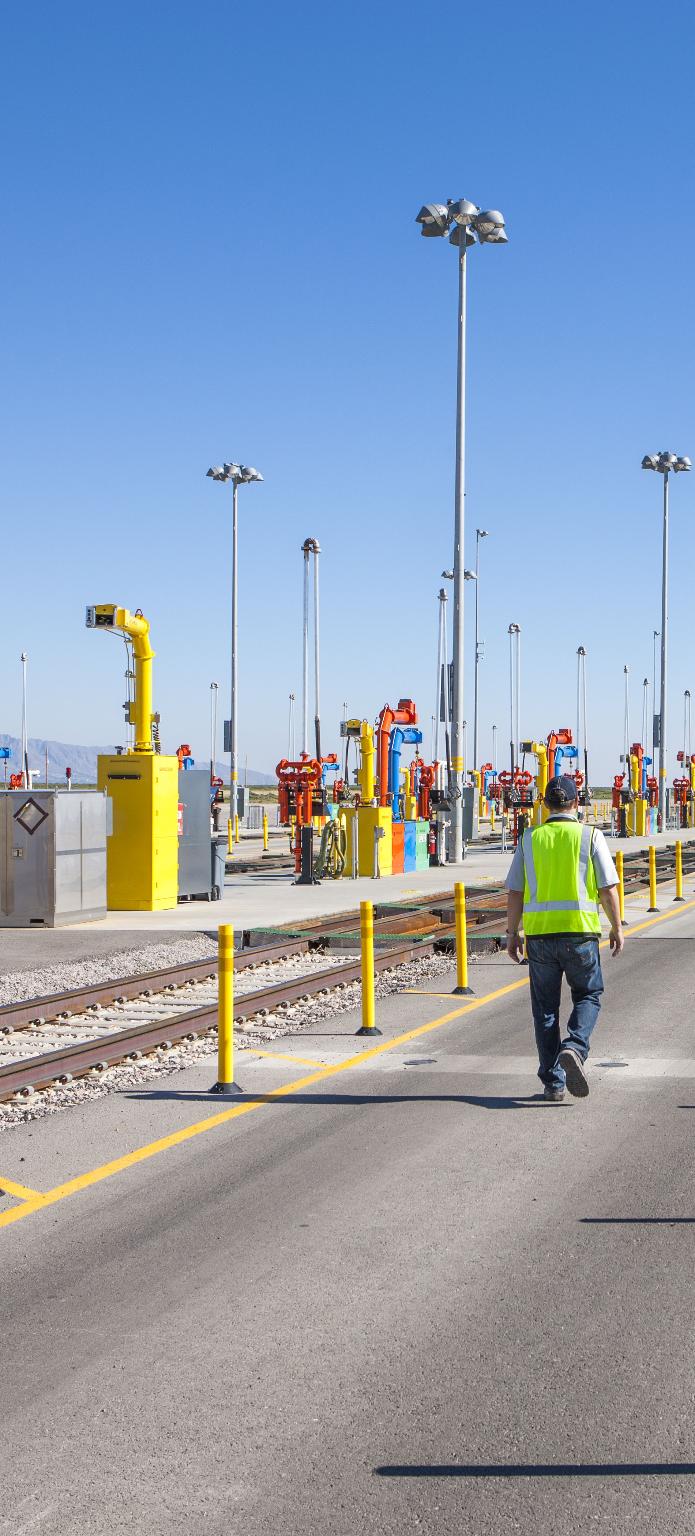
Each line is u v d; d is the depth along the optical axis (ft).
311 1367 16.43
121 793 77.36
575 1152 26.04
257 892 92.32
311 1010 45.16
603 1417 14.99
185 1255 20.54
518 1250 20.54
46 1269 20.02
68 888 69.00
